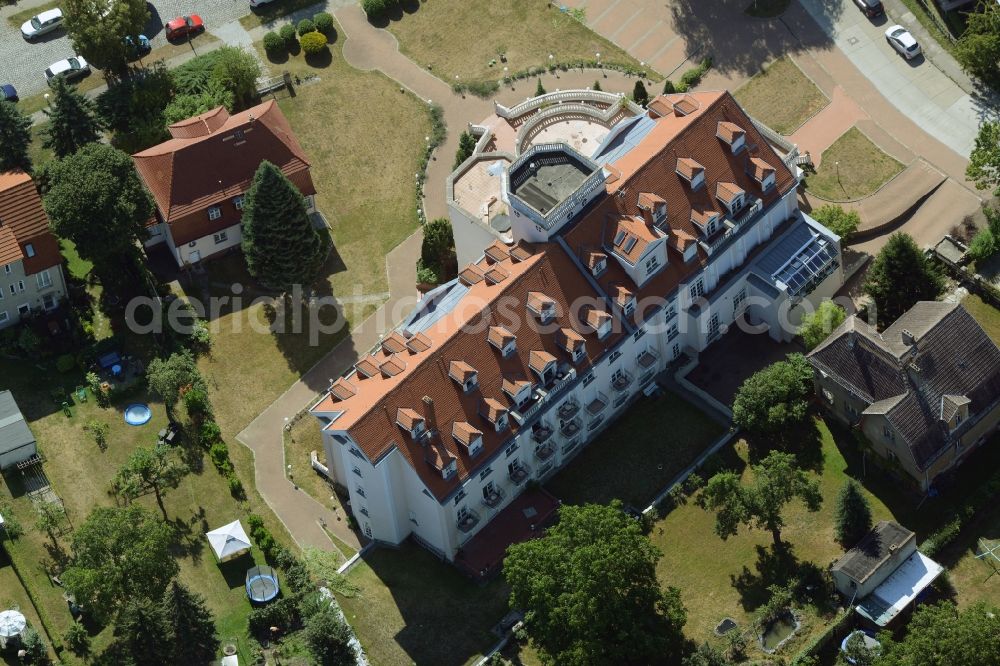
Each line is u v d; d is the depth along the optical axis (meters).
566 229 155.25
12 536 154.25
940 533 147.62
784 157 169.00
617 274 156.25
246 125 178.25
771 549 149.62
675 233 158.00
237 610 149.88
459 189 173.62
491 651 144.75
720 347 166.88
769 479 144.88
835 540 149.38
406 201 186.12
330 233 183.50
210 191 175.50
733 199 159.75
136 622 141.00
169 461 161.88
